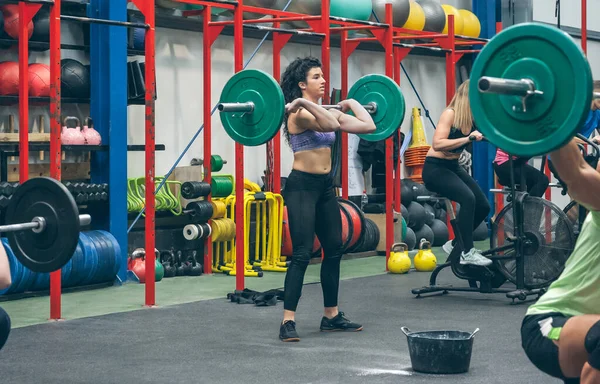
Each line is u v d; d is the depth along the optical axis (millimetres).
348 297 6062
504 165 6406
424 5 9594
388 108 5527
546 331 2264
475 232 10258
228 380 3730
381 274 7363
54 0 5129
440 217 10117
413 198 9516
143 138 7988
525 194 5711
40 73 6613
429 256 7555
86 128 6820
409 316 5293
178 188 7523
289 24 8562
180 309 5605
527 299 5918
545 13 12422
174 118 8227
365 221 8359
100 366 4012
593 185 2064
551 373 2305
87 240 6484
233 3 6262
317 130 4441
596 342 2129
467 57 11328
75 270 6312
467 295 6145
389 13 7496
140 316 5340
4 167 6707
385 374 3820
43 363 4078
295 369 3926
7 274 2410
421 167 10328
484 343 4484
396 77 8594
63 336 4719
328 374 3826
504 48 1912
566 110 1824
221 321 5168
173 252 7355
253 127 4719
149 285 5727
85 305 5793
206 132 7332
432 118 11195
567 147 2010
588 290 2268
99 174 7098
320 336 4691
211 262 7496
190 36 8359
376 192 9992
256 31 8820
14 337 4699
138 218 7145
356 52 10164
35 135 6633
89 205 7082
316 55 9641
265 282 7000
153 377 3797
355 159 9633
